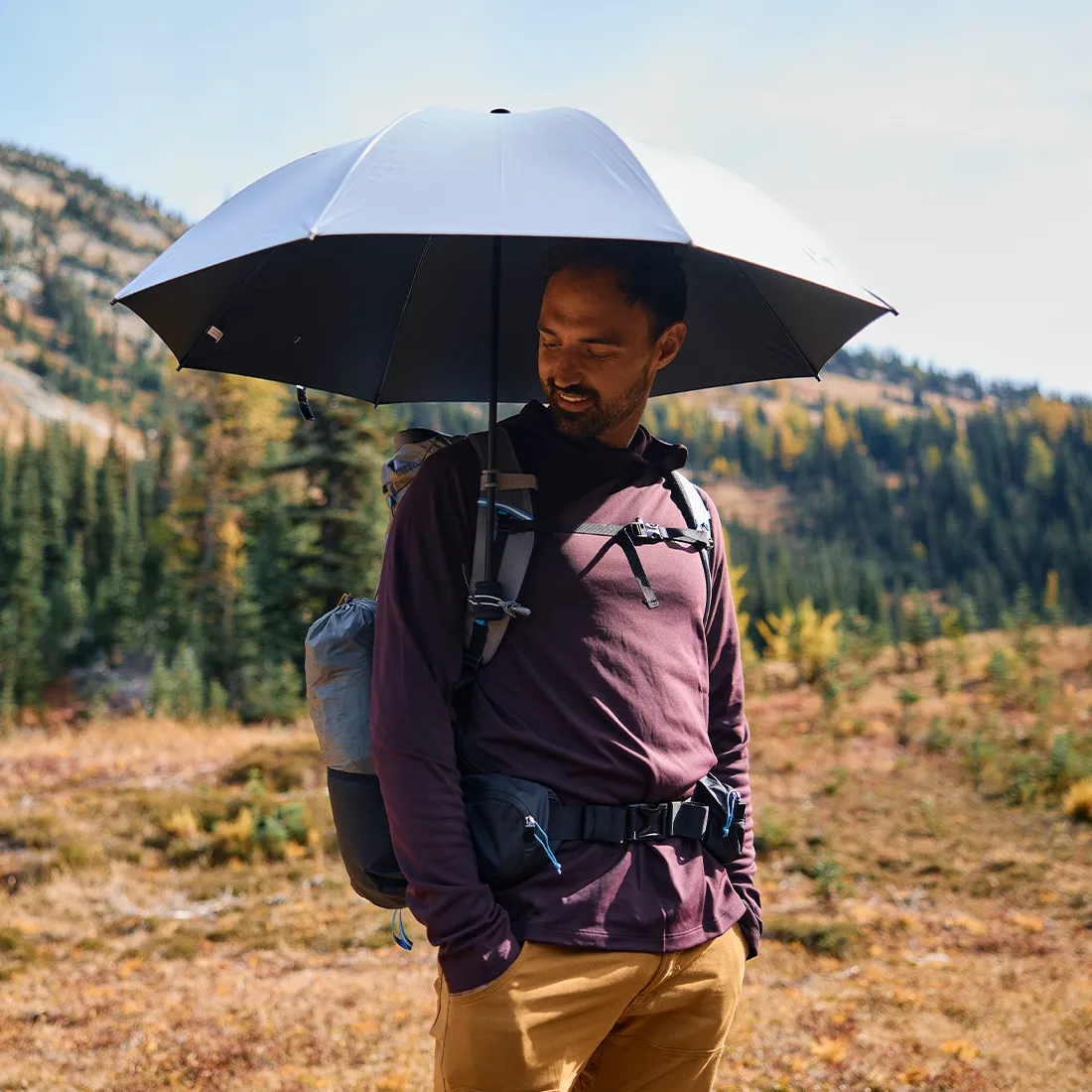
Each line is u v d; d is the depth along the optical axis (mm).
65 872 9250
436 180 1269
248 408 54312
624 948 1406
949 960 6801
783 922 7445
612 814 1443
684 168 1409
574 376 1540
